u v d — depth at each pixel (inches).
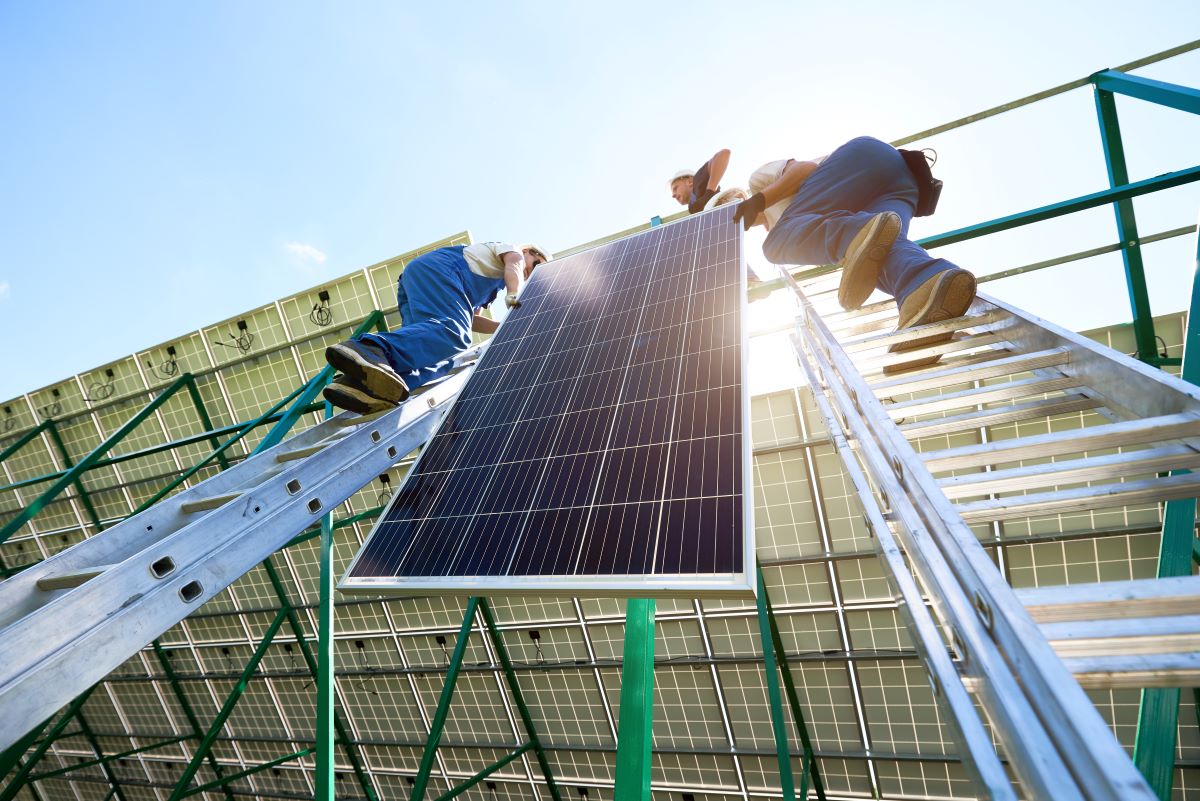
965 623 42.5
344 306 384.8
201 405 346.3
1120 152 193.3
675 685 369.1
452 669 279.7
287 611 400.2
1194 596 41.3
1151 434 60.1
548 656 390.9
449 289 155.8
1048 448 65.5
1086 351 76.2
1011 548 299.0
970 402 88.9
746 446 82.1
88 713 545.6
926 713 323.3
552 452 100.5
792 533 334.0
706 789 375.9
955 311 103.8
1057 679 32.1
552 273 182.2
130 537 86.8
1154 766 85.7
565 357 130.0
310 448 114.3
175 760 527.5
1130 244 197.9
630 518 79.8
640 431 95.7
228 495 91.1
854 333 140.1
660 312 129.8
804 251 127.9
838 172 128.6
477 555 84.8
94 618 62.1
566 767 407.2
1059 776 31.5
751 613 343.3
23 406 474.6
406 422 128.5
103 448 302.5
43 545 508.7
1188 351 114.9
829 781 350.9
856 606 324.8
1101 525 284.8
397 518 100.3
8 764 111.3
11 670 54.6
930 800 329.7
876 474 68.3
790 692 269.1
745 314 111.6
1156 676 41.4
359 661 438.0
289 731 478.6
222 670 481.7
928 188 132.6
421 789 248.4
